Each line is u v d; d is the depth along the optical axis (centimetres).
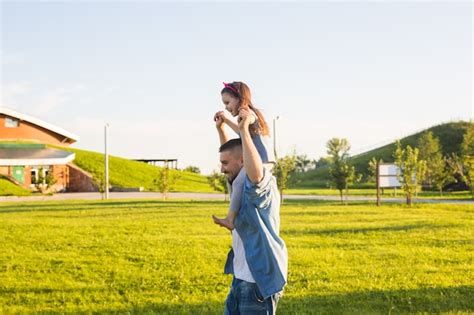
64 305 808
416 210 2594
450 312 732
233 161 430
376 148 7569
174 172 7250
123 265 1101
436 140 5700
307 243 1404
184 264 1104
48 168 5922
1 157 5709
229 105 441
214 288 901
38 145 6184
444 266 1073
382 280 938
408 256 1193
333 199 3709
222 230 1705
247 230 421
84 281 967
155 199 3769
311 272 1006
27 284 936
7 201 3725
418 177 2994
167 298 834
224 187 3850
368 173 6575
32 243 1413
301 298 814
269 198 414
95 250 1288
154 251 1262
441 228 1742
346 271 1020
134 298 837
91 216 2242
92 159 6631
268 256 416
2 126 6562
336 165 3519
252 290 427
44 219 2088
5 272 1038
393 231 1662
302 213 2345
